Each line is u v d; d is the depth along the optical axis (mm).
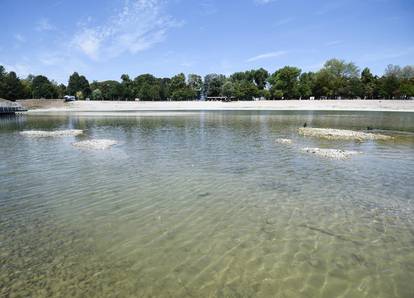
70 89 147500
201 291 5965
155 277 6434
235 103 103812
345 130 32500
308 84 115938
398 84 100750
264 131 32781
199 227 8773
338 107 88250
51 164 16938
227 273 6578
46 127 41000
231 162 17109
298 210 10016
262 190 12062
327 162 17031
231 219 9320
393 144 23469
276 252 7422
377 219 9305
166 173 14727
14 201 10992
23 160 18109
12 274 6559
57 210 10109
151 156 18969
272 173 14664
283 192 11820
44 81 138500
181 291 5969
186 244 7820
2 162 17531
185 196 11391
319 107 89938
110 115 70000
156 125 41594
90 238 8156
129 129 36500
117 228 8734
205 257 7207
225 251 7477
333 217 9445
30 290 6020
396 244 7793
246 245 7754
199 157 18562
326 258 7164
